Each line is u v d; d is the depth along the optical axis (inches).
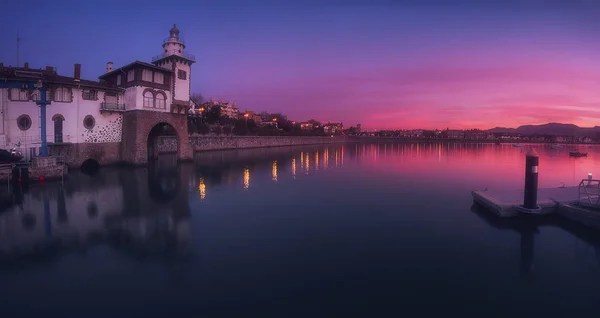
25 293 451.5
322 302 435.5
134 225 763.4
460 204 1008.2
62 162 1370.6
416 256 595.5
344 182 1437.0
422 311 418.0
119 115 1726.1
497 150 4692.4
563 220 776.3
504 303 440.8
